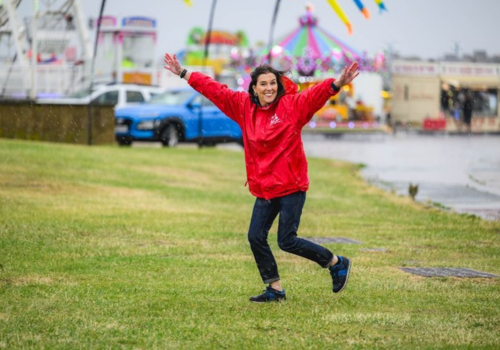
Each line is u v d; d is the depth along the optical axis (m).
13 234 10.60
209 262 9.15
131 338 6.02
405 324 6.48
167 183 17.53
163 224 12.03
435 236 11.60
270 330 6.30
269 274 7.22
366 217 13.63
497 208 15.08
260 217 7.09
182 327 6.34
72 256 9.30
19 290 7.51
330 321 6.57
